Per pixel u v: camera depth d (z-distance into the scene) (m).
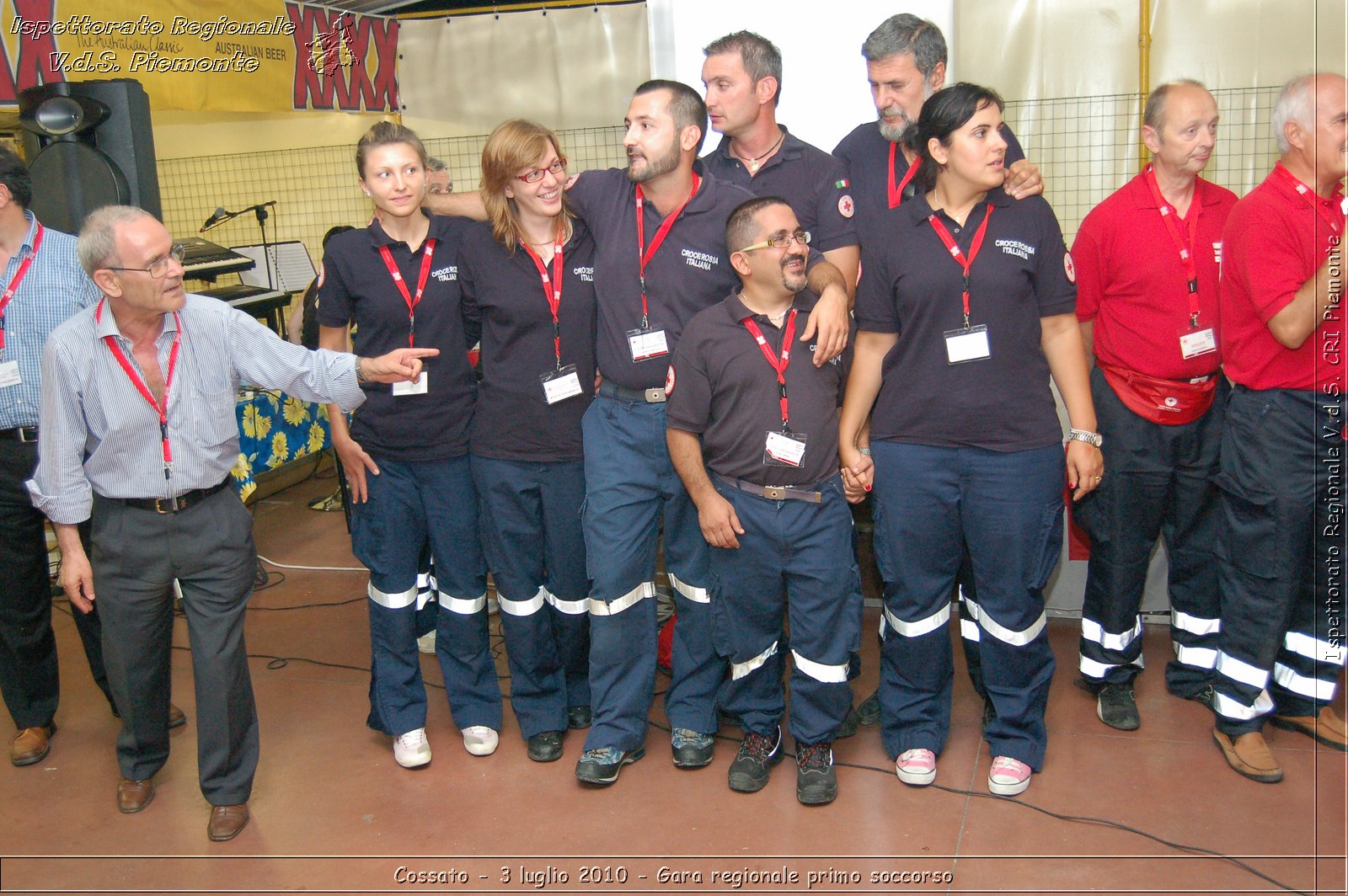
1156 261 2.92
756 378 2.68
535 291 2.87
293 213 6.75
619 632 2.92
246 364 2.69
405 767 3.11
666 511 2.93
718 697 3.04
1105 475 3.06
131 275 2.42
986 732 2.92
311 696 3.62
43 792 3.10
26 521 3.13
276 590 4.65
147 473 2.62
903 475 2.78
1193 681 3.26
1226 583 2.88
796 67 4.56
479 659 3.19
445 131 6.46
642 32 6.19
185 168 6.75
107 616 2.75
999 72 5.47
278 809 2.93
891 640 2.90
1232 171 5.34
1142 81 5.28
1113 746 3.01
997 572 2.77
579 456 2.97
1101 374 3.10
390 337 2.97
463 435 3.02
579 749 3.17
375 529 3.06
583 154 6.37
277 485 6.21
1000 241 2.67
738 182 3.10
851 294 3.02
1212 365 2.96
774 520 2.72
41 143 3.57
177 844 2.79
